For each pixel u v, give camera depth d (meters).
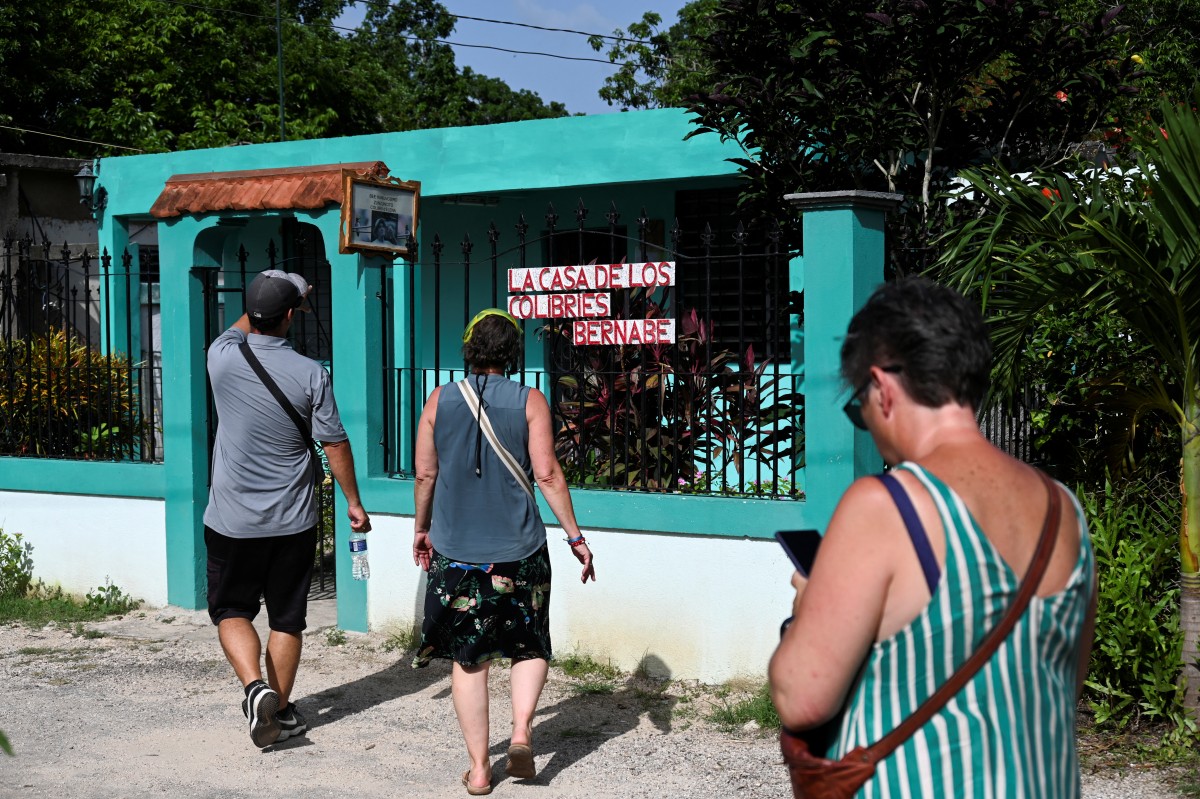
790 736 2.01
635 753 4.96
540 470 4.47
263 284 5.08
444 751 5.06
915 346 2.00
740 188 9.84
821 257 5.32
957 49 6.38
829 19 6.44
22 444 8.18
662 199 10.24
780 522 5.51
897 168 7.07
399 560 6.67
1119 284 4.56
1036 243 4.54
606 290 6.12
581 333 6.19
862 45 6.42
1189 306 4.47
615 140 9.38
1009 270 4.72
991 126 7.11
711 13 7.00
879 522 1.89
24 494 7.89
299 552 5.13
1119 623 4.85
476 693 4.52
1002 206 4.77
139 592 7.57
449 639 4.47
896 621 1.87
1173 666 4.73
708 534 5.70
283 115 21.39
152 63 23.66
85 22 23.05
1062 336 6.19
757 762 4.82
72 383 8.30
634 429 6.66
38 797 4.55
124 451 8.49
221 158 11.02
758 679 5.62
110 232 11.53
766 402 8.98
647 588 5.88
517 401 4.44
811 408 5.38
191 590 7.37
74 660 6.45
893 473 1.94
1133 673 4.82
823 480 5.38
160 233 7.35
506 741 5.14
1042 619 1.88
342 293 6.78
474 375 4.52
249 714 4.85
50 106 22.72
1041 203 4.73
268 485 5.04
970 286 4.64
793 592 5.50
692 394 6.31
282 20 25.47
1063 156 7.06
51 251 12.80
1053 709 1.88
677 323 6.35
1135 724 4.90
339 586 6.89
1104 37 6.72
